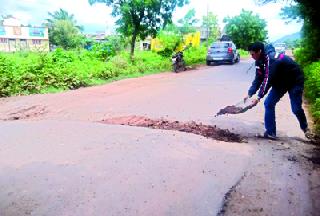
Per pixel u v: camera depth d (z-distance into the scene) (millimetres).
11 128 6766
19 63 12922
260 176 4465
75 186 4082
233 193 3992
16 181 4246
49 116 8047
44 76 12281
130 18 21234
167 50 28875
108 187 4047
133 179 4254
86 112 8367
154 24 22109
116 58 19078
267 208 3686
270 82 5844
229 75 17297
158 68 21016
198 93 11297
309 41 16766
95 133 6215
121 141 5684
